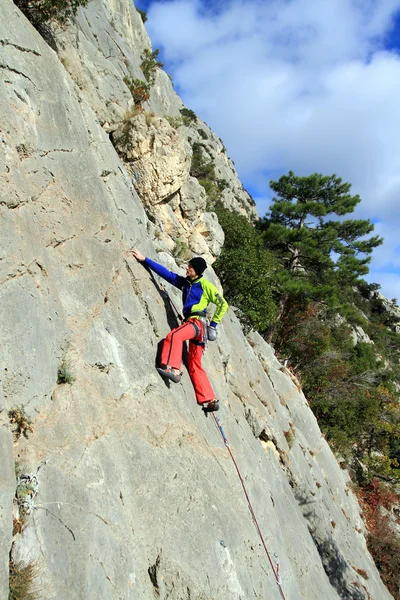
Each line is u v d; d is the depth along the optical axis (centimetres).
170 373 579
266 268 1544
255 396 1103
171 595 426
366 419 2567
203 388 655
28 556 321
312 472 1284
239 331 1269
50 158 521
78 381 451
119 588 375
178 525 481
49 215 492
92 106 811
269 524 719
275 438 1043
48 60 569
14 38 502
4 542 308
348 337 3984
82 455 410
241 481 649
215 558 502
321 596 838
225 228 1577
